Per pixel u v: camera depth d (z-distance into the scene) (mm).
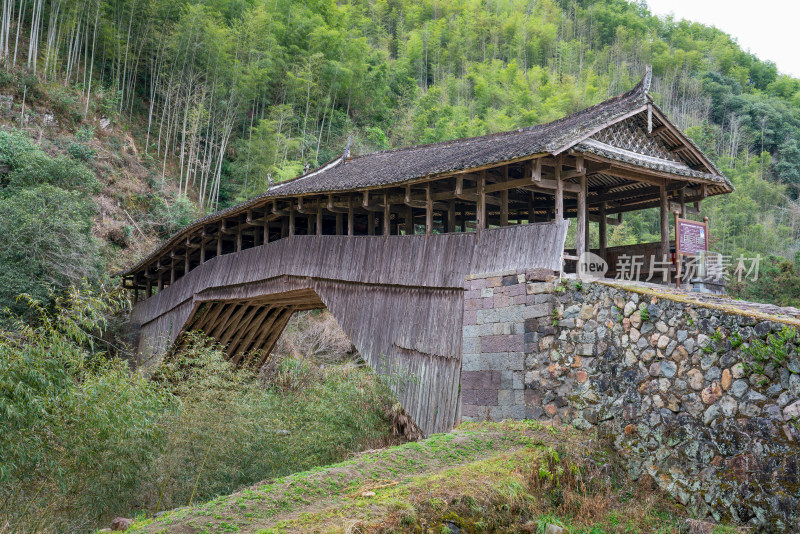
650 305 7852
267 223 17625
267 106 40156
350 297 14102
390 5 62312
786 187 48656
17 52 32500
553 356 8945
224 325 19984
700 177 12430
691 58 63969
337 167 20062
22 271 19312
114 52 35125
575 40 63062
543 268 9398
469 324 10391
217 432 9664
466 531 5770
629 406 7875
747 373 6691
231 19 40562
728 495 6594
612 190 14359
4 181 24234
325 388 11859
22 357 6734
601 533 6430
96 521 8484
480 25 60594
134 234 29125
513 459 7250
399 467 7164
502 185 10789
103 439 7805
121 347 23844
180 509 6305
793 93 66250
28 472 7133
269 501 6004
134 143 34344
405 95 47156
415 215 17578
